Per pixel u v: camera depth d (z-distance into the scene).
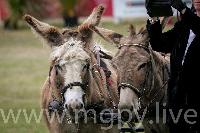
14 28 48.78
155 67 13.86
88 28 13.23
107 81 14.19
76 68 12.53
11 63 34.47
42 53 37.91
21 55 37.31
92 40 13.44
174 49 13.38
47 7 48.22
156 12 13.41
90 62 12.92
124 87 13.10
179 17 13.48
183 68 13.15
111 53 15.38
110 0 48.94
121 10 47.94
